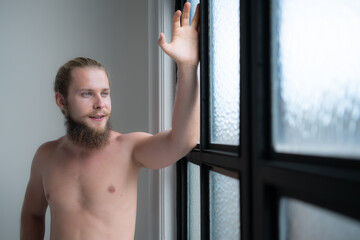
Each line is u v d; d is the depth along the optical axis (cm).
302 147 44
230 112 74
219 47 83
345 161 35
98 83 95
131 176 102
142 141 99
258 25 52
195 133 83
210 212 90
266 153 51
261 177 49
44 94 175
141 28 175
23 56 174
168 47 76
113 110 173
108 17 178
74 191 98
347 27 35
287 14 48
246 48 56
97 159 99
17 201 172
